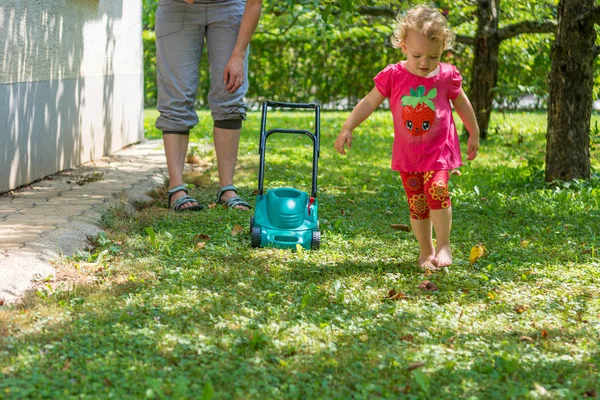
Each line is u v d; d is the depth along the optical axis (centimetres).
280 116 1631
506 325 370
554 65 771
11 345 312
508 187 770
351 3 640
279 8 1209
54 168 752
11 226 504
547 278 451
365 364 311
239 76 625
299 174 805
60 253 457
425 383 280
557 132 771
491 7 1197
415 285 430
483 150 1094
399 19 461
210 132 1208
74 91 810
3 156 629
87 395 269
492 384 294
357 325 359
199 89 1927
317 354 318
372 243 523
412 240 537
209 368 298
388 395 281
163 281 418
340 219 581
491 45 1205
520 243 534
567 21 756
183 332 339
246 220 573
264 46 1889
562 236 556
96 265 443
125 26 1027
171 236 504
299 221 508
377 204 668
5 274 400
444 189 444
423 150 446
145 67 1995
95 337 324
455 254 500
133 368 291
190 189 715
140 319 350
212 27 633
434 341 341
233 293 397
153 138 1196
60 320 346
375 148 1095
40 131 711
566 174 769
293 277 436
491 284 436
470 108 465
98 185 695
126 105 1040
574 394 284
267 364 307
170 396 272
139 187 697
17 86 653
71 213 553
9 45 633
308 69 1917
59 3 756
